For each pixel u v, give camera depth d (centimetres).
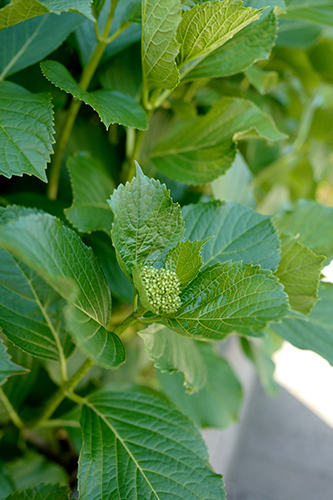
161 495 63
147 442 66
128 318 62
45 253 54
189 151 78
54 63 68
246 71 86
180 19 60
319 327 76
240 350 156
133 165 80
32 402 87
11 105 63
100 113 65
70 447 100
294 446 191
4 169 60
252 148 116
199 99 100
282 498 165
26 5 60
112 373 97
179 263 61
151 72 67
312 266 69
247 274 59
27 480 82
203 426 97
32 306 66
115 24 77
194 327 59
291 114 133
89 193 75
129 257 61
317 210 80
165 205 61
